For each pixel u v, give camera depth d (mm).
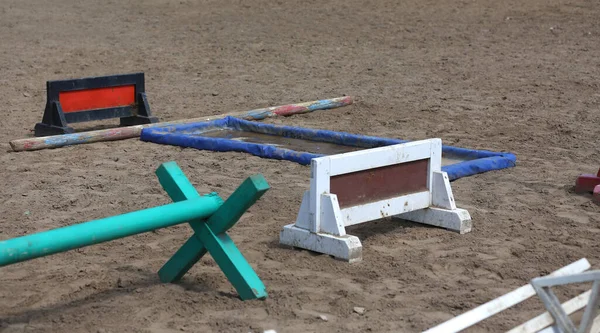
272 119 22328
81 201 14742
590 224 13258
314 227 11844
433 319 9641
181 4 45688
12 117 22938
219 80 28344
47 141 18859
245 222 13406
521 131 20453
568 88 25625
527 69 28781
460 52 32281
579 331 8242
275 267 11383
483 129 20719
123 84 21188
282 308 9953
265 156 17797
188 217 9953
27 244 8648
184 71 30047
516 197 14789
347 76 28609
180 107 24047
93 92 20703
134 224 9445
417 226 13250
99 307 9984
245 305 10070
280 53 33156
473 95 24969
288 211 14000
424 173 13102
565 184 15633
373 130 20859
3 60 32219
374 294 10438
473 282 10836
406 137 19969
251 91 26438
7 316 9812
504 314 9758
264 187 9844
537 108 23016
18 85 27562
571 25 36594
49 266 11523
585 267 8773
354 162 11969
